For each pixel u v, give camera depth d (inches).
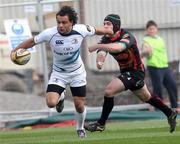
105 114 1210.6
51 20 1898.4
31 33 1780.3
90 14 2298.2
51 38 1135.0
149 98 1224.8
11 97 2059.5
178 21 2223.2
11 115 1723.7
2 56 2046.0
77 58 1157.7
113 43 1143.6
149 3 2281.0
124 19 2301.9
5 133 1469.0
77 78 1167.0
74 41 1135.0
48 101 1135.0
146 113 1699.1
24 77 2274.9
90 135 1280.8
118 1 2306.8
